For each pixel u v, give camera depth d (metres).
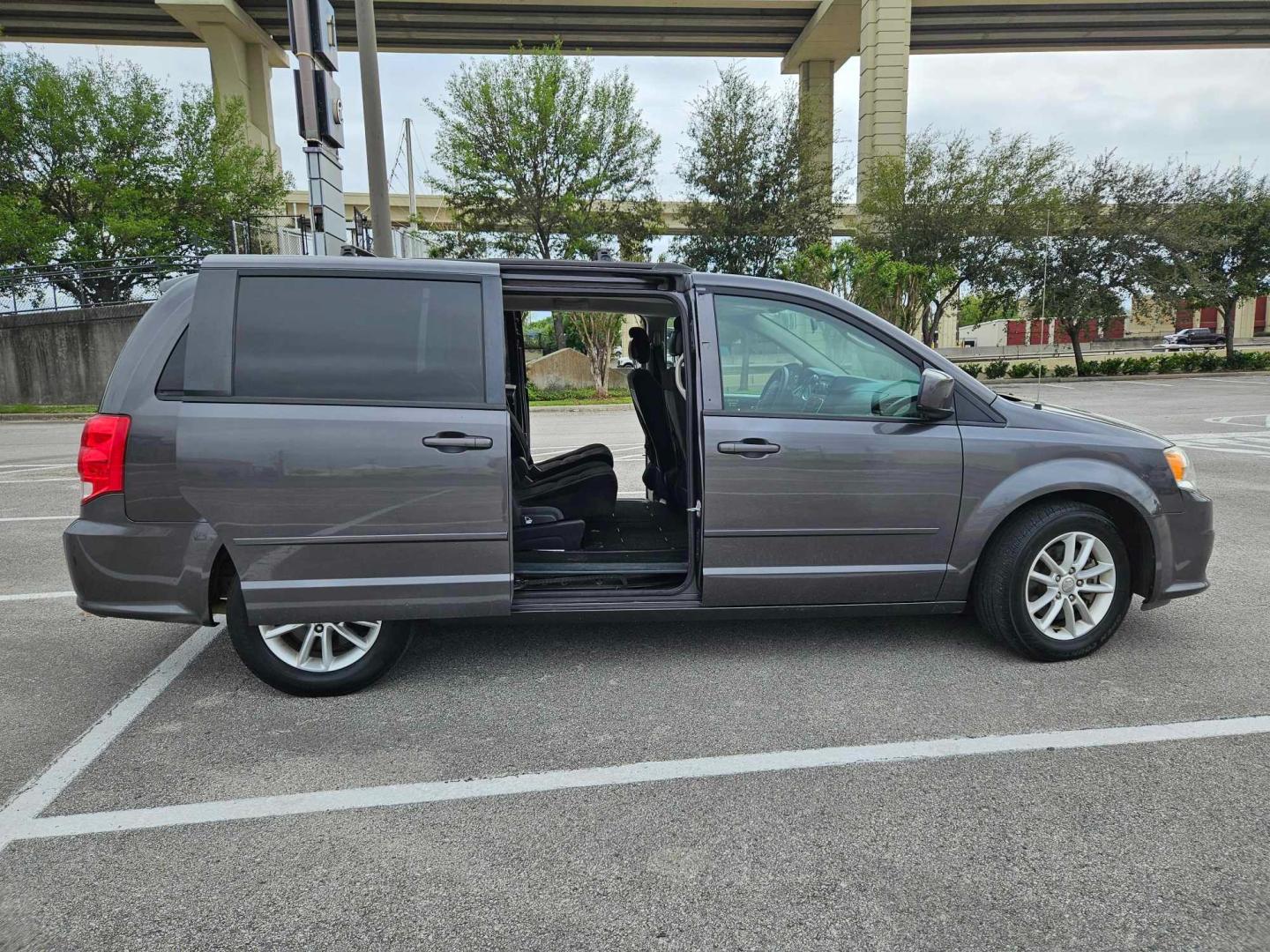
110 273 21.95
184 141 24.77
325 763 2.86
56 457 11.59
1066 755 2.87
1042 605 3.62
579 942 1.98
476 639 4.07
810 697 3.35
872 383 3.59
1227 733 3.02
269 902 2.13
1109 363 26.64
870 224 27.70
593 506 4.18
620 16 43.00
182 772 2.81
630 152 25.14
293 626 3.32
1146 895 2.13
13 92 22.62
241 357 3.15
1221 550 5.67
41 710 3.32
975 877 2.21
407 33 44.34
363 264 3.27
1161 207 25.42
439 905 2.12
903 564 3.55
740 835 2.42
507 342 4.52
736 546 3.44
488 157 24.45
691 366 3.46
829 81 46.88
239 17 38.28
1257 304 54.59
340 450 3.13
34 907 2.12
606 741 3.00
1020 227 25.05
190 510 3.11
